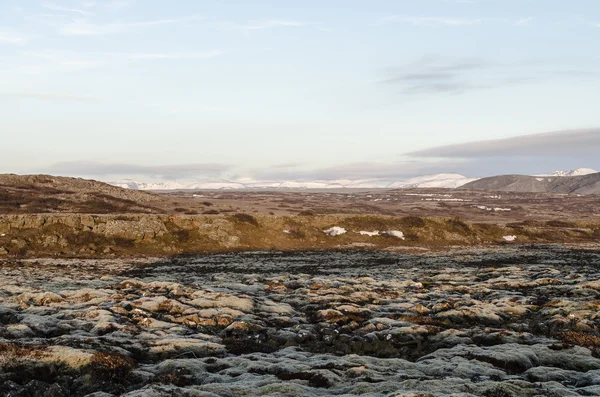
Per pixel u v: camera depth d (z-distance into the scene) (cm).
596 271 5944
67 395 1847
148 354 2408
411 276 5819
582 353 2367
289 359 2333
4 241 8050
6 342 2281
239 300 3731
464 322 3216
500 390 1748
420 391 1698
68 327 2841
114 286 4519
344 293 4325
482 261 7812
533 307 3600
